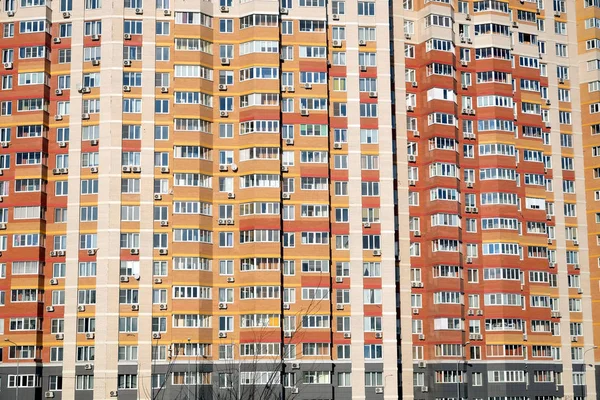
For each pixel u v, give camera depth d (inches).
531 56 5319.9
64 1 4842.5
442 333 4795.8
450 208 4923.7
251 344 4542.3
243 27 4825.3
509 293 4960.6
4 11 4825.3
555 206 5275.6
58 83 4785.9
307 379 4589.1
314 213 4724.4
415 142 5036.9
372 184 4817.9
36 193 4653.1
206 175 4690.0
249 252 4621.1
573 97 5438.0
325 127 4795.8
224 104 4776.1
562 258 5241.1
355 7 4963.1
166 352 4517.7
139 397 4458.7
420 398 4800.7
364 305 4704.7
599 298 5265.8
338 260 4731.8
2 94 4763.8
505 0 5251.0
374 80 4916.3
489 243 5007.4
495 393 4864.7
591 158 5378.9
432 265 4879.4
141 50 4766.2
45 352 4549.7
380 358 4667.8
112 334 4507.9
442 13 5073.8
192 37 4758.9
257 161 4685.0
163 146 4697.3
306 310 4635.8
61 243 4645.7
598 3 5477.4
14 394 4478.3
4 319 4562.0
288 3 4896.7
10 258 4613.7
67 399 4480.8
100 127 4692.4
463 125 5103.3
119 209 4616.1
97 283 4554.6
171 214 4638.3
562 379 5108.3
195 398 4409.5
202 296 4576.8
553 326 5147.6
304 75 4830.2
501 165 5064.0
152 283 4571.9
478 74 5162.4
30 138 4707.2
